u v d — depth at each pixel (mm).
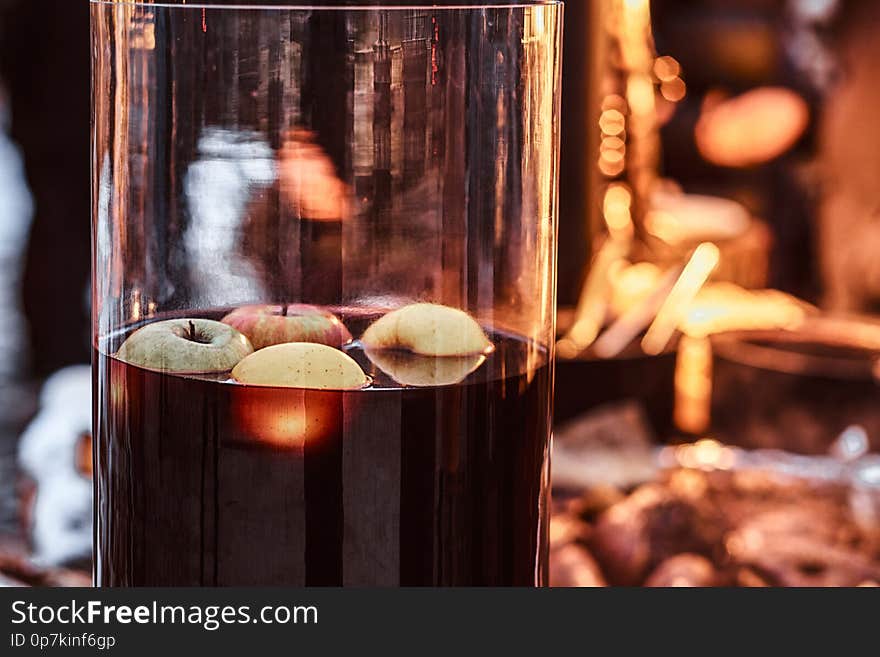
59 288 4434
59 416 2258
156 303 1207
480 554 1217
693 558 1934
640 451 2240
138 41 1198
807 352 2787
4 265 5664
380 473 1187
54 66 4172
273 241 1180
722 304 3340
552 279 1275
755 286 4656
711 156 4969
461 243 1193
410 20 1169
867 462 2324
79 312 4469
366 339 1184
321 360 1177
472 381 1201
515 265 1223
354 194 1177
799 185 4926
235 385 1181
